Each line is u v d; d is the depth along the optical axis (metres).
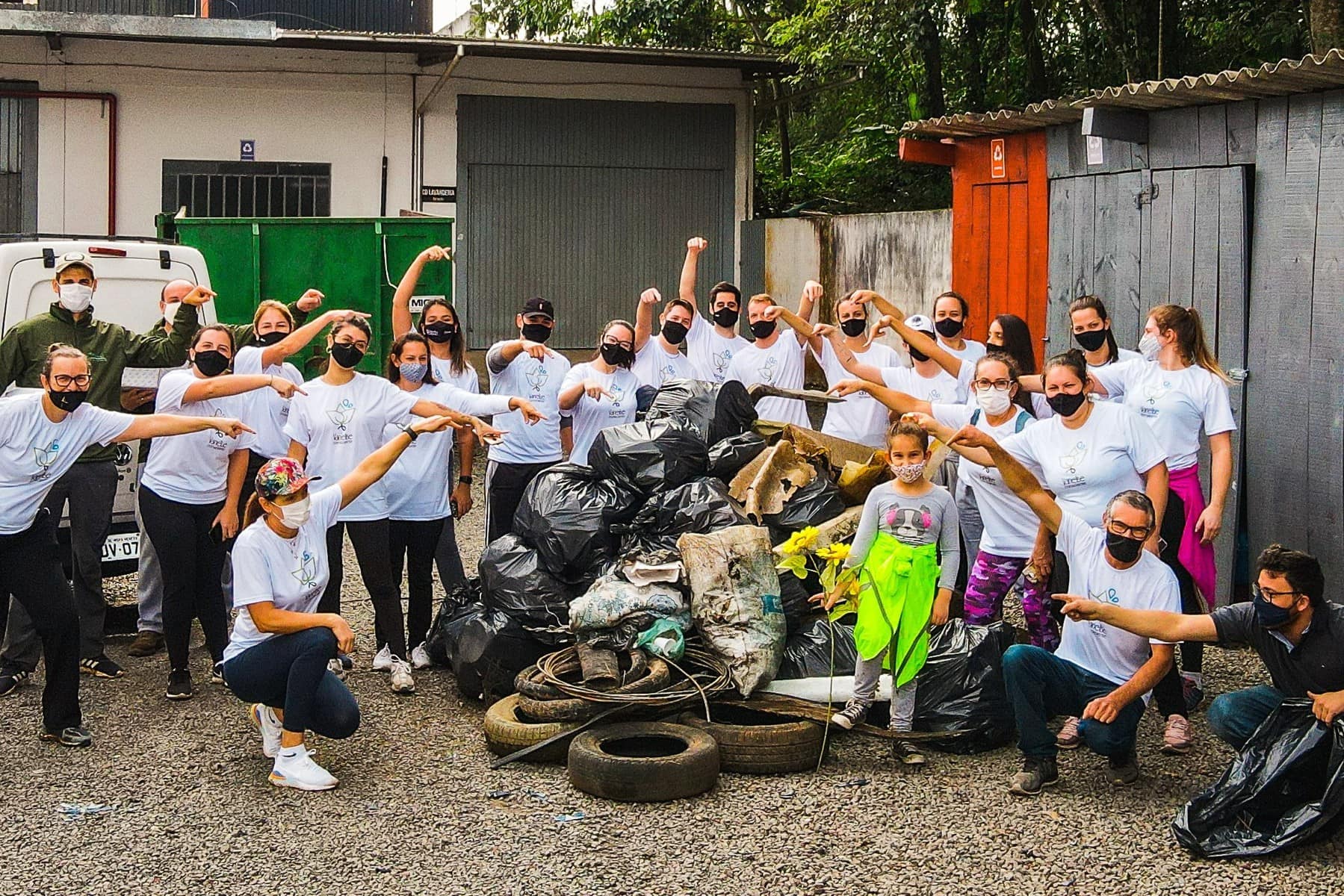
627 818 5.11
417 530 6.93
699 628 5.96
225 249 12.34
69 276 6.79
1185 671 6.31
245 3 17.64
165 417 5.94
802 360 8.27
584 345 16.69
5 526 5.64
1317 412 7.20
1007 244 10.17
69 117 14.88
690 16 19.81
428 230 12.78
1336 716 4.71
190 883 4.56
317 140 15.60
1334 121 7.10
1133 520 5.11
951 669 5.83
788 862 4.73
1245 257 7.68
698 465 6.73
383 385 6.68
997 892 4.50
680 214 16.80
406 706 6.42
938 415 6.63
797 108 21.00
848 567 5.71
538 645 6.37
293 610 5.51
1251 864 4.70
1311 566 4.77
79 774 5.55
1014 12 16.64
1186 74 14.90
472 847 4.86
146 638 7.27
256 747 5.88
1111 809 5.20
